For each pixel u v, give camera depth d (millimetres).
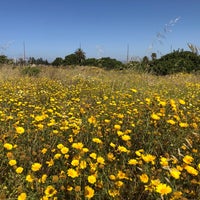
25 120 1581
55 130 1315
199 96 2615
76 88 2943
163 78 3764
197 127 1435
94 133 1368
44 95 2596
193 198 883
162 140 1317
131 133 1404
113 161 1100
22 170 989
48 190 873
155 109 1618
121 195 910
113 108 1914
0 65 4789
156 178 944
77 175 917
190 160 982
